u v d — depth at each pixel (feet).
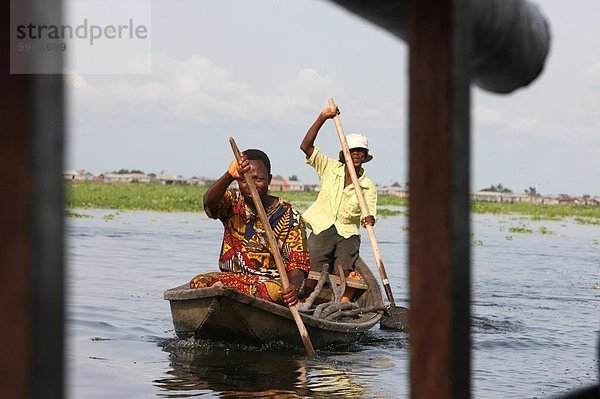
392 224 115.24
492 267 58.59
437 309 4.60
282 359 25.41
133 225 89.92
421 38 4.55
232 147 26.14
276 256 26.50
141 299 37.04
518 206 194.59
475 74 6.49
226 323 26.40
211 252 62.75
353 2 5.04
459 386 4.65
